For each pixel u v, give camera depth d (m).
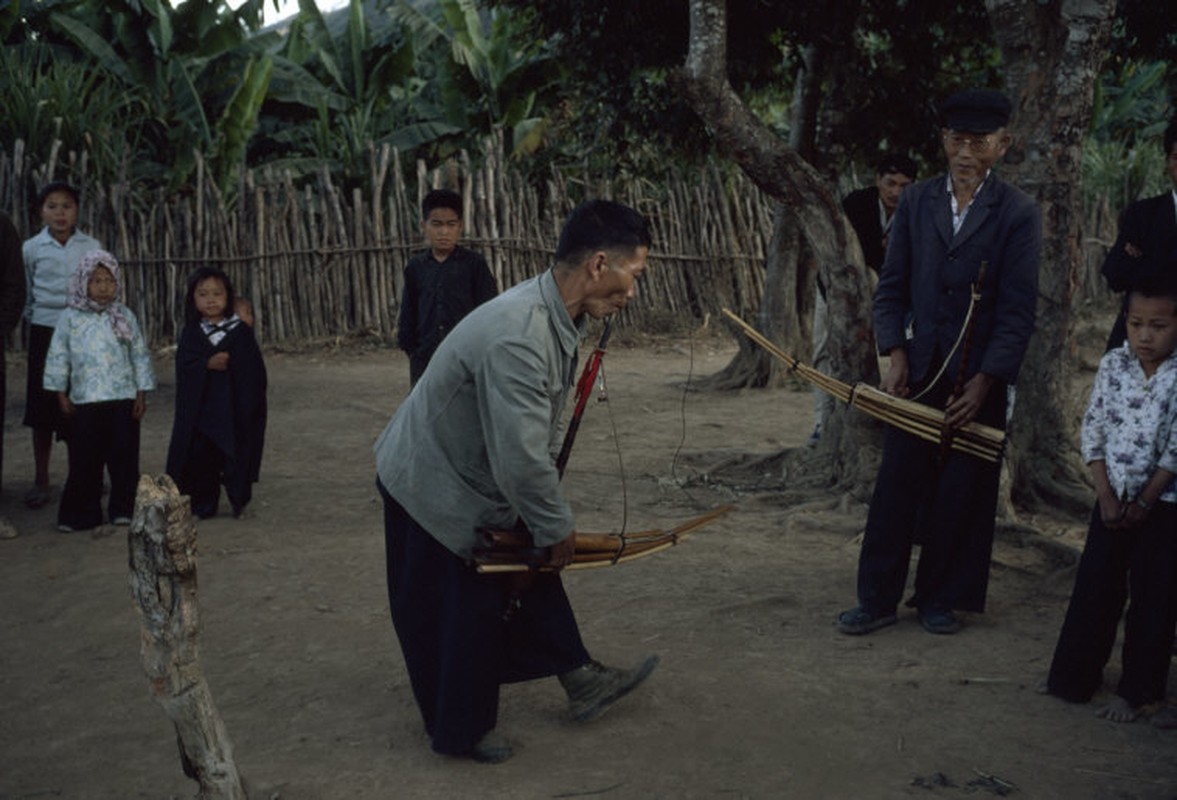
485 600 3.04
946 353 4.09
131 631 4.17
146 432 8.30
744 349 10.46
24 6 15.64
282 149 17.73
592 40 9.70
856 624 4.13
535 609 3.21
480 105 16.89
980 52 10.47
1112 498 3.35
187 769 2.56
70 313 5.50
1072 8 5.23
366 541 5.38
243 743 3.24
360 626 4.21
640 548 3.21
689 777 3.01
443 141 16.94
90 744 3.25
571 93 12.98
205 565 4.98
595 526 5.64
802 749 3.17
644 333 14.28
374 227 13.44
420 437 3.00
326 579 4.78
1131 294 3.29
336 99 16.73
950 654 3.92
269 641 4.05
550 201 14.48
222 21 16.02
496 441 2.84
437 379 2.96
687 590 4.65
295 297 13.33
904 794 2.90
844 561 5.08
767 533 5.55
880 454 6.00
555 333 2.93
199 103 15.02
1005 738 3.24
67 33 15.58
